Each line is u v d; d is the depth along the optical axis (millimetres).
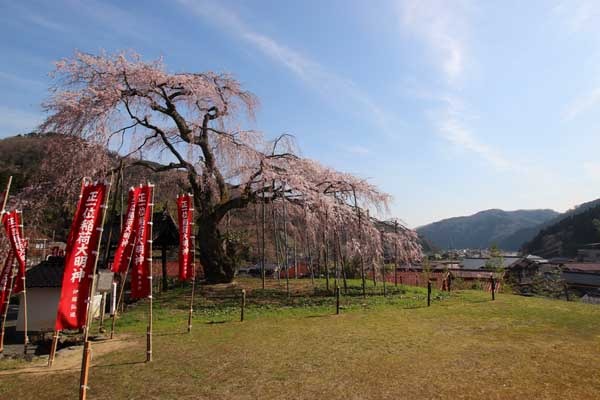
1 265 11836
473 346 7242
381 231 16547
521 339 7770
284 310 11281
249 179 16016
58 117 13359
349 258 16609
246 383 5449
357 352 6855
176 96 15680
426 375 5695
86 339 4883
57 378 5766
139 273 7227
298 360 6426
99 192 5336
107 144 14000
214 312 11094
